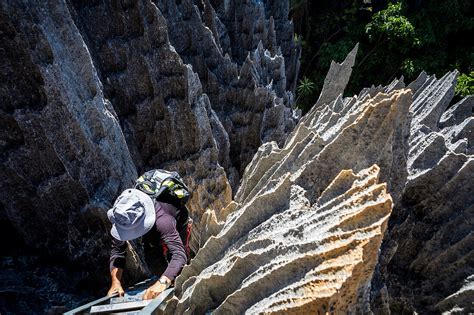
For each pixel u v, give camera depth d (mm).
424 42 14664
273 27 10039
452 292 3795
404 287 3900
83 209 4637
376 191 2832
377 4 15711
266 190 3748
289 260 2871
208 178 6340
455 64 15133
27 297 4520
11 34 3920
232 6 9164
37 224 4730
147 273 4891
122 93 5457
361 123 3326
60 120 4301
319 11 16281
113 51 5336
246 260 3137
